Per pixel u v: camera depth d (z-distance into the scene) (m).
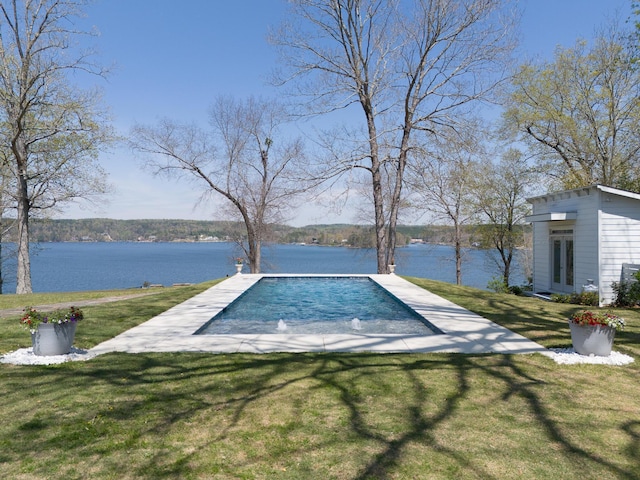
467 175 22.52
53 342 6.29
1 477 3.12
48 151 19.91
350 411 4.35
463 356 6.46
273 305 13.52
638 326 8.77
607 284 12.78
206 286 17.06
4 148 20.19
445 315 10.26
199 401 4.62
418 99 21.28
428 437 3.78
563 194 14.80
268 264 36.25
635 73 20.20
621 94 21.03
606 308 11.79
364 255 35.16
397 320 10.64
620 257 12.80
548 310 11.03
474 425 4.03
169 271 44.81
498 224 26.92
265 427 3.98
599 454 3.50
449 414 4.28
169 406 4.47
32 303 13.47
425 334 8.12
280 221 32.03
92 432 3.86
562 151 23.17
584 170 22.08
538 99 22.20
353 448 3.58
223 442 3.69
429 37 20.20
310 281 19.86
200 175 26.36
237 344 7.27
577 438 3.78
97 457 3.43
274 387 5.06
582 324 6.31
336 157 20.73
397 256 34.62
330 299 14.87
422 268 52.41
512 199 26.45
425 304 12.10
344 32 21.41
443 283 18.42
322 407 4.45
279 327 9.80
